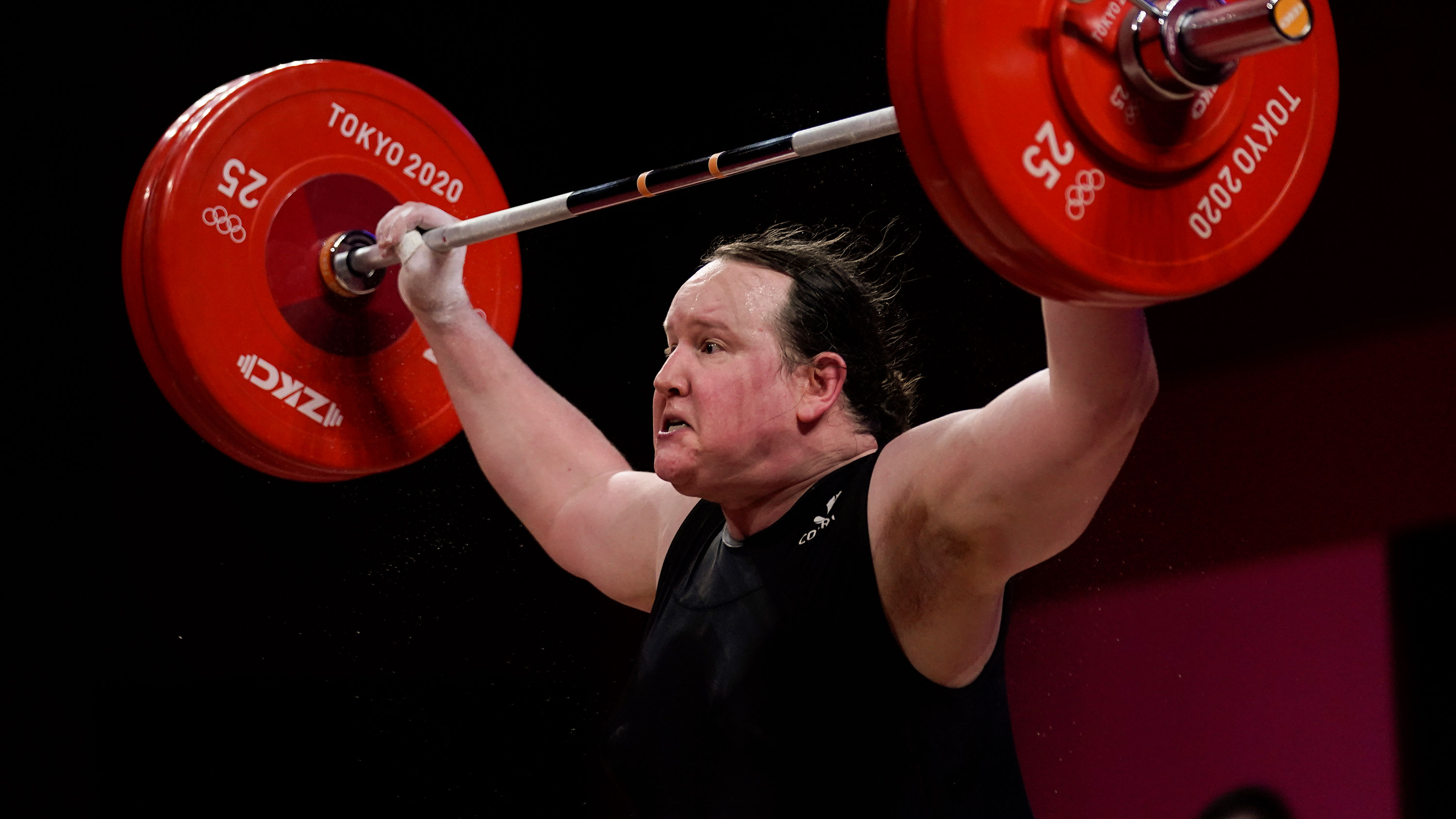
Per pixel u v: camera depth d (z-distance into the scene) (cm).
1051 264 405
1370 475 941
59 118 972
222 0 1064
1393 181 923
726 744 535
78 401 975
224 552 1046
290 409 789
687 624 571
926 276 1084
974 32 397
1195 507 1038
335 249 802
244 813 1026
